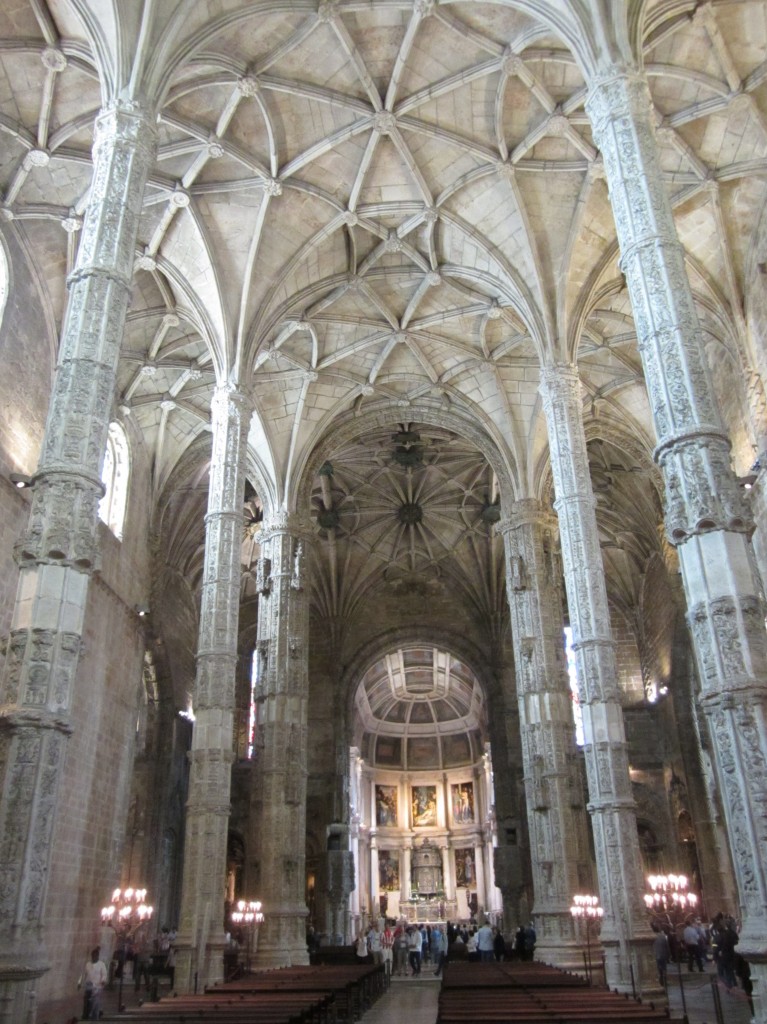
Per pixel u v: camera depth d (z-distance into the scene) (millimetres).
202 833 16016
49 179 18359
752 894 8109
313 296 23453
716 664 8828
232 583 18156
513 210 20203
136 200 12422
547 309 20391
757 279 19781
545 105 18047
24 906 8195
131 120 12773
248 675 42219
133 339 23500
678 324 10719
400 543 41344
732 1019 12703
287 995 12516
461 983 14359
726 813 8547
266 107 18109
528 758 23203
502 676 40156
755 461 19641
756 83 17141
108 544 23344
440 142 19359
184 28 14133
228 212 20188
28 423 18875
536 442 26531
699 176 19047
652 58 16734
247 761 40375
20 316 18750
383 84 18094
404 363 26656
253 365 20672
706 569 9242
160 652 32938
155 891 31094
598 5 13234
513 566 25562
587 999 10695
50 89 16609
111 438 24656
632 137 12328
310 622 42125
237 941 25500
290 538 26109
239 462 19328
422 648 42969
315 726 40375
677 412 10180
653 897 20719
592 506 18156
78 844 20406
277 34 16625
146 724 33188
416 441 34406
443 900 48812
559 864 21406
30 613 9141
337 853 36594
